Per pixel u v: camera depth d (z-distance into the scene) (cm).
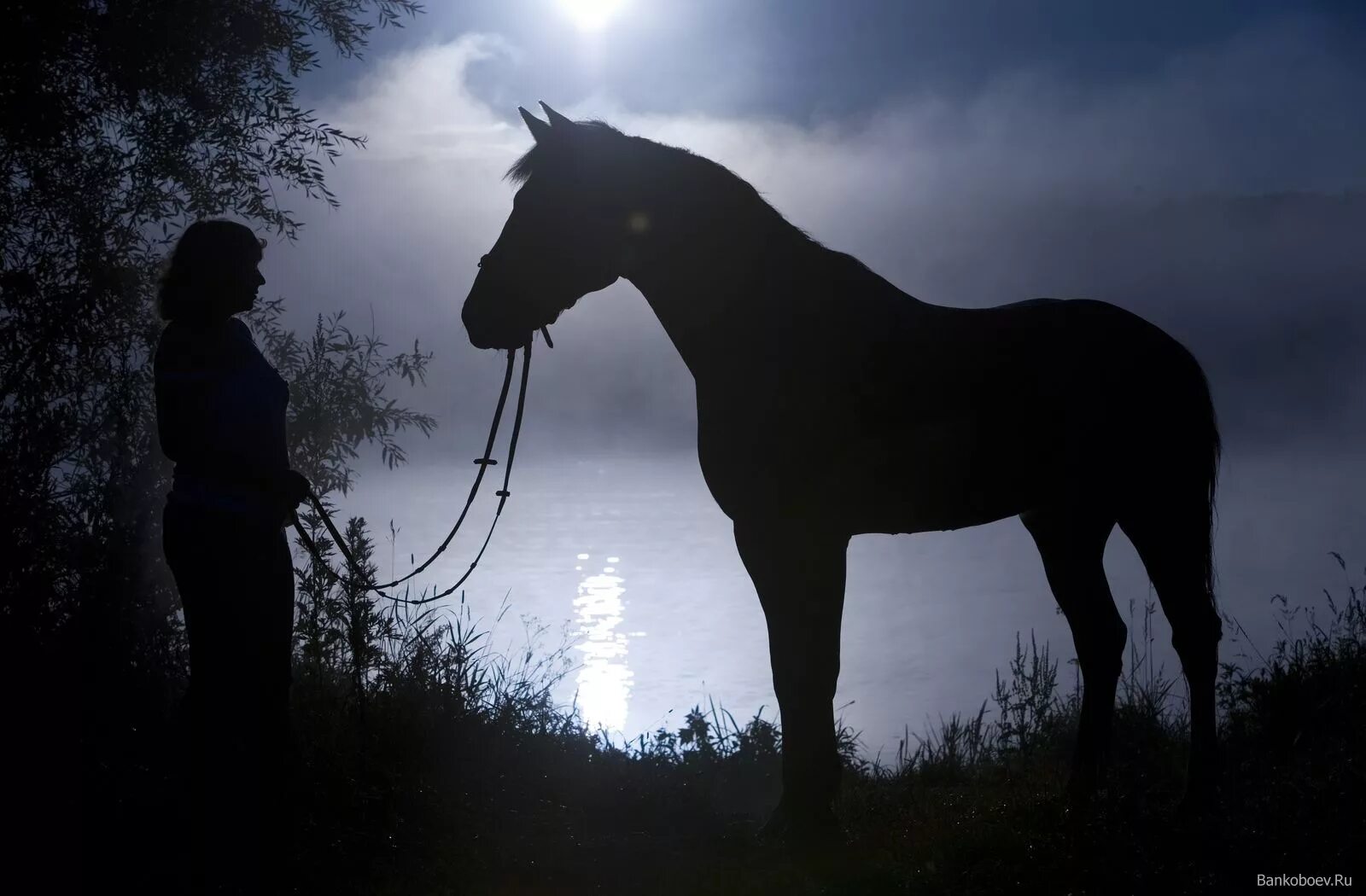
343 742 469
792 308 446
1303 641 597
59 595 545
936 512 452
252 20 591
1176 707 641
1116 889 369
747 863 417
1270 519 5966
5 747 450
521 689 592
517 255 450
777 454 440
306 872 378
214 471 353
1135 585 3759
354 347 634
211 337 359
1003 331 460
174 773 421
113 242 579
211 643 354
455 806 452
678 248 451
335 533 414
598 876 417
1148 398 455
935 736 721
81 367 573
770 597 444
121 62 558
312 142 608
